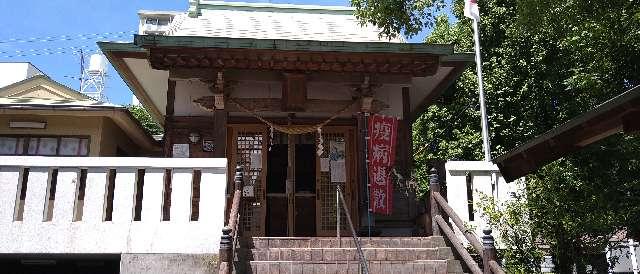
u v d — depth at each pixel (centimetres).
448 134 1833
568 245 782
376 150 1070
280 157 1164
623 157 912
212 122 1111
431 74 1084
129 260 779
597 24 951
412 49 1002
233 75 1069
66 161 809
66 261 856
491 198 828
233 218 743
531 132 1586
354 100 1109
